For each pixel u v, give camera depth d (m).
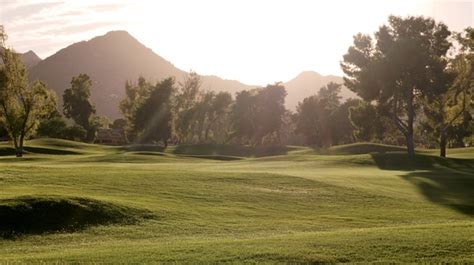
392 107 71.75
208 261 16.30
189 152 108.38
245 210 28.75
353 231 21.11
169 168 45.47
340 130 140.62
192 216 26.33
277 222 26.05
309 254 16.91
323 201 32.34
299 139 187.25
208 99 135.88
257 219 26.69
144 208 26.64
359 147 97.44
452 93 70.75
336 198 33.38
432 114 72.88
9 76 73.25
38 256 17.77
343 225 25.91
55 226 23.31
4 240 21.42
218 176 38.06
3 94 73.19
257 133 148.62
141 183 34.00
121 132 163.75
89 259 16.77
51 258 17.11
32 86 75.88
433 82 66.19
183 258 16.67
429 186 40.97
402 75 67.06
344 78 72.56
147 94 124.75
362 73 69.06
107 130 164.25
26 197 25.00
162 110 119.88
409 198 35.00
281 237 20.14
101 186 32.31
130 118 126.19
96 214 24.70
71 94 157.12
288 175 40.28
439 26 68.12
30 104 74.94
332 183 38.03
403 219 28.03
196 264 16.00
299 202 31.73
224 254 17.08
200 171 41.25
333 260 16.33
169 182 34.81
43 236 22.14
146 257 16.86
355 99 140.12
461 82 69.38
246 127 145.50
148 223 24.56
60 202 24.78
